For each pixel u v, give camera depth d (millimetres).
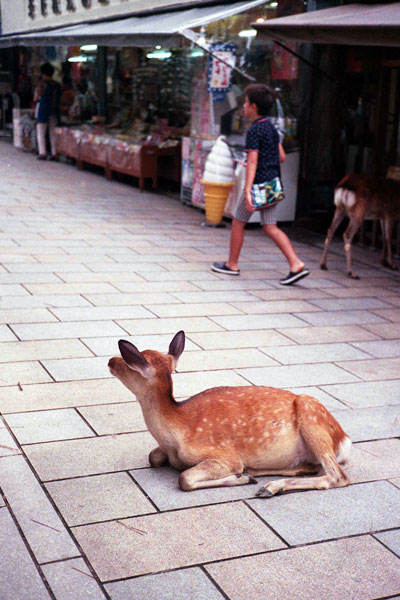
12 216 10086
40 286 6672
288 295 7086
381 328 6227
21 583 2625
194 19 9758
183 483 3320
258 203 7191
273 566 2840
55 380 4555
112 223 10117
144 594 2621
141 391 3373
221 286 7215
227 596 2641
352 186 7805
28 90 20125
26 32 20031
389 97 10180
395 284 7832
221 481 3387
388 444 3984
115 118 17172
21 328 5469
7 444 3689
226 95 11039
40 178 14227
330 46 10188
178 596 2621
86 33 11516
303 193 11008
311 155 10609
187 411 3434
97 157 14969
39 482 3352
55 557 2795
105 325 5703
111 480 3420
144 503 3230
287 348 5508
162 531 3023
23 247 8234
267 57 10125
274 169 7219
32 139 18797
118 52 16781
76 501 3211
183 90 14094
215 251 8828
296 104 10484
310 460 3547
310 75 10250
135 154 13367
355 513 3270
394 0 8867
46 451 3650
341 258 8984
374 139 10328
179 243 9117
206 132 11633
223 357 5199
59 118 17266
